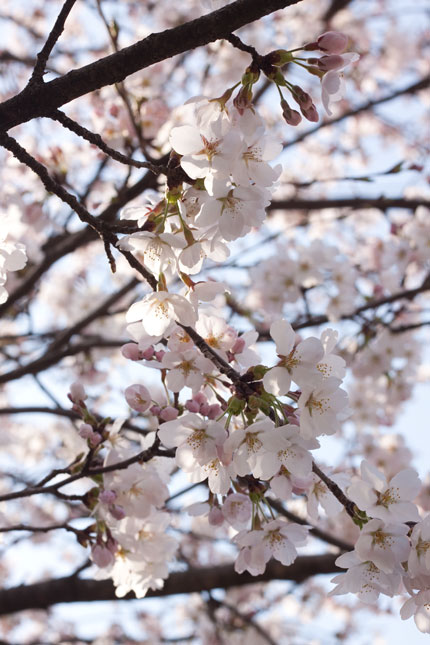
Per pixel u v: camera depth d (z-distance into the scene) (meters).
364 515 0.72
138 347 0.80
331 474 0.79
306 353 0.72
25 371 1.40
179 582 1.35
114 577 0.91
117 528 0.88
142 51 0.75
